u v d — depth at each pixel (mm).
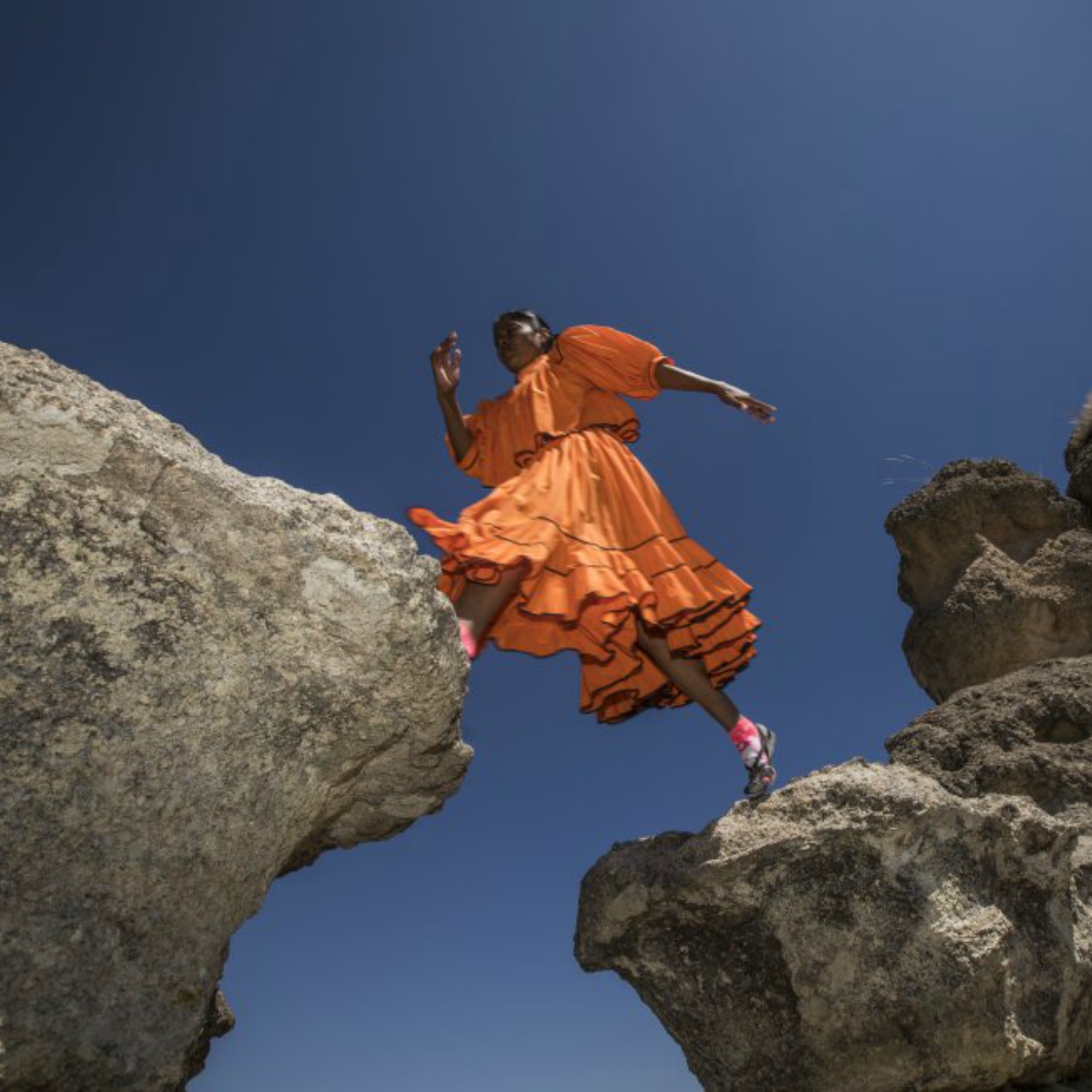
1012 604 5879
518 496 3477
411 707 2551
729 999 3168
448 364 4191
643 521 3613
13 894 2088
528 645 3430
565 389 3961
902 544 6785
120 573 2199
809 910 3045
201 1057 3344
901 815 3016
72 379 2281
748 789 3396
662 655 3545
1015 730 4633
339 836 3119
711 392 3926
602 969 3410
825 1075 2975
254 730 2367
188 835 2289
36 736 2131
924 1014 2893
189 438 2465
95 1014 2135
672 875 3182
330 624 2402
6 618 2121
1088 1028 3295
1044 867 3221
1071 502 6461
